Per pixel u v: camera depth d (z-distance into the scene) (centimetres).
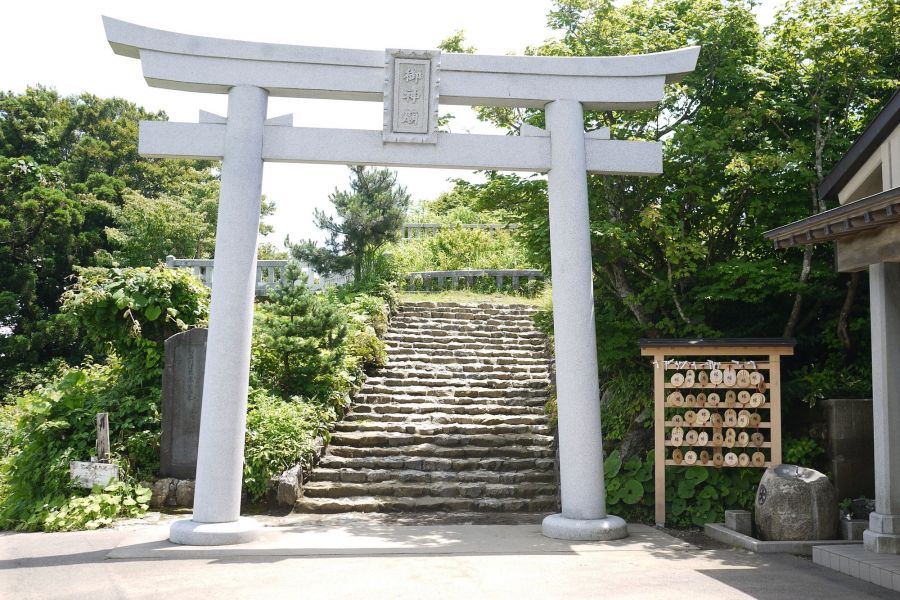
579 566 625
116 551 669
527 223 1027
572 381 762
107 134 3059
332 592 536
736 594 543
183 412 924
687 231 1029
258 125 745
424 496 930
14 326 2067
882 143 735
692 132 939
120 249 2336
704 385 831
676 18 1089
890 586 565
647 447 934
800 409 906
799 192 1000
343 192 2061
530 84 784
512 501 912
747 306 1027
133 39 730
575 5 1072
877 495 670
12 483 884
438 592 538
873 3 948
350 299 1633
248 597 521
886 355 668
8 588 546
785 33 965
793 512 715
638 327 993
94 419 939
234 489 724
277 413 987
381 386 1253
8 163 2116
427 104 767
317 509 891
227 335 722
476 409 1174
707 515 831
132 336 1020
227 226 728
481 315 1617
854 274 920
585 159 788
